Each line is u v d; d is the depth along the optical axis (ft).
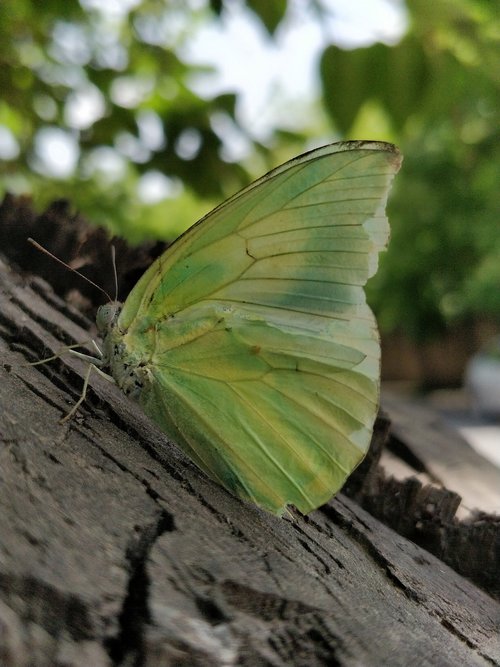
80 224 0.68
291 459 0.51
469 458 0.72
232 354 0.52
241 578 0.41
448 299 4.77
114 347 0.53
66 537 0.40
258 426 0.52
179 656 0.38
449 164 4.26
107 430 0.49
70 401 0.50
